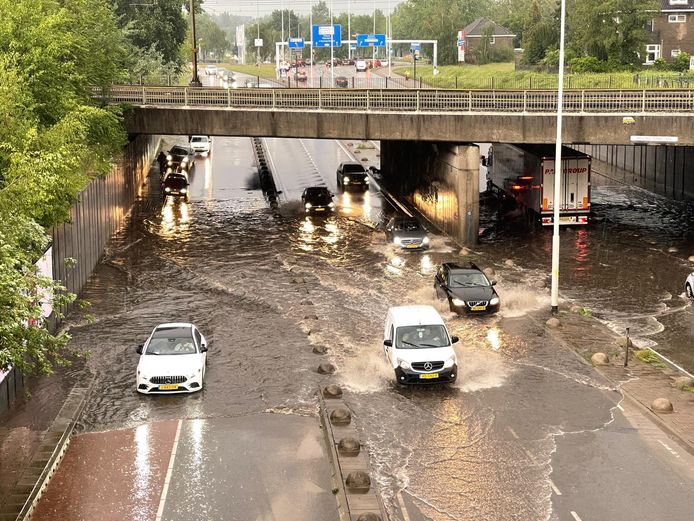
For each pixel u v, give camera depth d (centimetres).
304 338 3091
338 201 6062
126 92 5050
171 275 4050
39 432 2280
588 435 2256
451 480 2011
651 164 6756
